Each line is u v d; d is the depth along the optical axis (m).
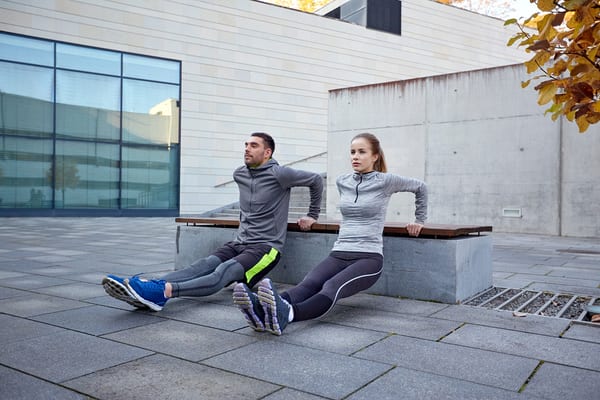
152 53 19.02
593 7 2.42
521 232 12.23
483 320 3.77
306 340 3.22
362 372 2.65
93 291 4.72
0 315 3.79
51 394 2.32
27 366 2.68
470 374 2.63
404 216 14.09
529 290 5.00
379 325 3.62
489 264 5.11
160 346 3.06
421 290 4.46
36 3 17.08
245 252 4.28
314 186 4.75
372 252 3.88
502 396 2.35
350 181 4.16
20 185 17.22
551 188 11.84
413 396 2.33
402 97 14.11
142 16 18.81
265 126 21.08
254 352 2.96
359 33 22.97
